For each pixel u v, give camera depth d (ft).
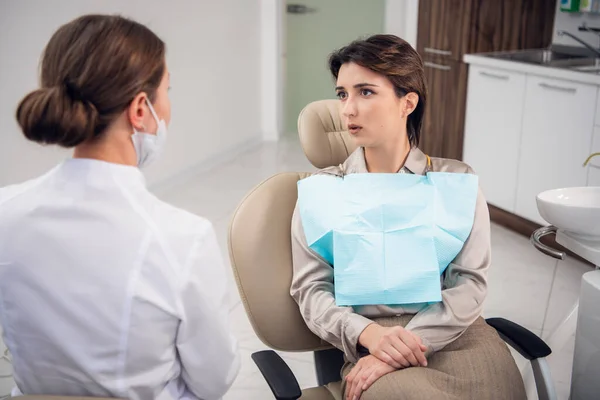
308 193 4.51
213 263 2.93
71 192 2.76
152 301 2.76
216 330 3.01
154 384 2.94
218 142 14.71
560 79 9.56
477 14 11.21
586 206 4.28
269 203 4.71
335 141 5.09
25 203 2.79
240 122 15.60
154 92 2.85
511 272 9.26
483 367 4.04
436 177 4.52
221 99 14.60
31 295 2.77
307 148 5.05
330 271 4.50
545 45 12.06
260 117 16.61
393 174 4.50
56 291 2.74
